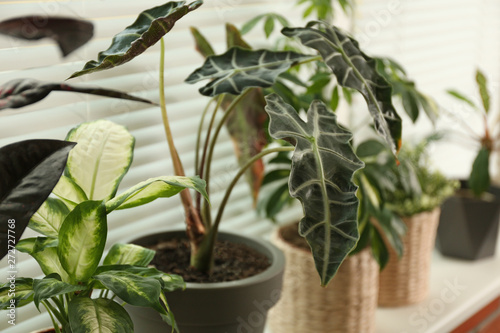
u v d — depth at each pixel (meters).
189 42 1.19
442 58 1.90
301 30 0.81
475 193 1.60
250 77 0.87
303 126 0.74
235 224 1.37
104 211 0.65
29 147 0.63
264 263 0.99
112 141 0.82
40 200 0.60
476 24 2.01
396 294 1.37
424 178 1.45
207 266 0.94
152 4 1.09
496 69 2.19
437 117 1.25
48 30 0.59
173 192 0.72
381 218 1.17
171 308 0.85
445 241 1.65
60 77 0.98
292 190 0.66
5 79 0.92
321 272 0.63
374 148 1.19
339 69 0.77
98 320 0.63
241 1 1.27
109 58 0.64
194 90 1.22
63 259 0.67
